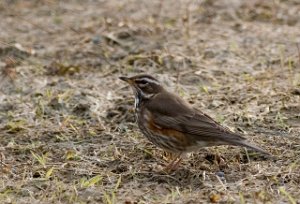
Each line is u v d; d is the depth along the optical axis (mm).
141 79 14773
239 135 13883
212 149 14984
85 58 20562
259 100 17203
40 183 13812
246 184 13484
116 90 18281
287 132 15656
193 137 14133
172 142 14305
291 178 13586
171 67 19484
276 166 14195
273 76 18688
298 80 18125
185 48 20688
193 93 17922
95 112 16969
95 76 19328
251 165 14289
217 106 17047
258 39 21453
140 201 12883
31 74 19547
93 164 14688
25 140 15945
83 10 25312
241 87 18031
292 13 23938
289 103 16844
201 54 20219
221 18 23625
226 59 19922
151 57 19891
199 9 24312
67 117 16828
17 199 13273
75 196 13188
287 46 20812
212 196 12836
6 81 19000
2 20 24469
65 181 13977
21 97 18094
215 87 18156
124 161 14766
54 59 20688
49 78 19297
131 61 19938
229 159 14633
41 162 14625
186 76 18875
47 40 22281
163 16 23844
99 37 21562
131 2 25719
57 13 25109
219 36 21797
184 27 22250
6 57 20844
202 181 13719
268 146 15039
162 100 14469
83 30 22719
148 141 15508
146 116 14492
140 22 22906
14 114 17125
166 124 14242
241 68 19375
